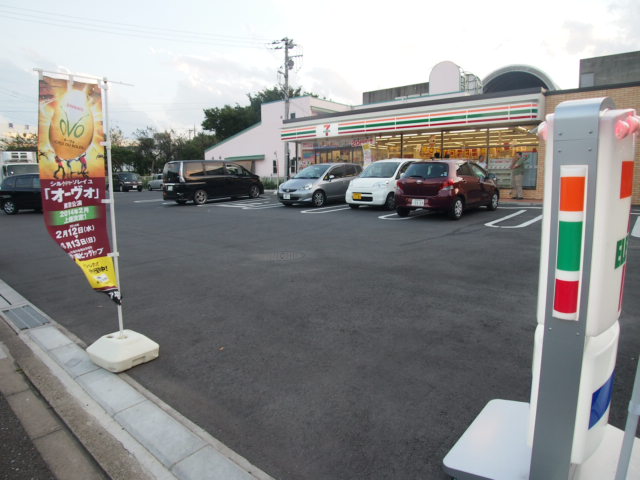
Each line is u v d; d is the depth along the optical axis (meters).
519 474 1.99
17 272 7.10
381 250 7.71
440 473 2.33
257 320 4.54
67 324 4.69
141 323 4.59
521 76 22.94
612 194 1.63
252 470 2.41
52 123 3.26
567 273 1.69
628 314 4.38
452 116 16.70
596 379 1.78
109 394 3.24
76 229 3.47
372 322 4.37
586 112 1.59
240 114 54.84
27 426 2.95
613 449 2.14
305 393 3.15
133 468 2.49
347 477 2.34
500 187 16.78
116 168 49.69
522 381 3.19
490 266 6.42
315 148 22.56
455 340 3.90
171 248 8.54
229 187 18.45
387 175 13.60
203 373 3.50
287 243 8.65
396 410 2.89
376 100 34.16
